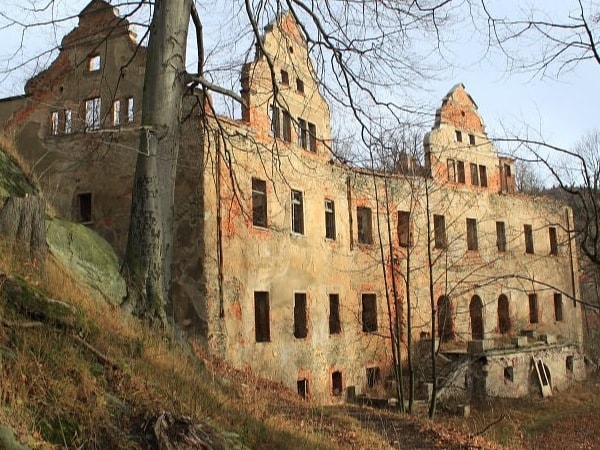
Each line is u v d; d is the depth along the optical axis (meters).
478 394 24.89
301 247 21.55
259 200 20.11
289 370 20.09
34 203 8.50
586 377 32.44
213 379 9.61
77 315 6.58
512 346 26.94
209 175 17.69
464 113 31.91
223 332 17.34
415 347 26.45
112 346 6.94
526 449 17.33
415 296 27.08
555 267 35.47
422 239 27.81
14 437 4.24
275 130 15.09
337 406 17.33
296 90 22.27
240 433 6.73
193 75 11.63
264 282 19.48
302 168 22.14
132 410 5.61
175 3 11.35
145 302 10.12
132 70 19.53
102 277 12.84
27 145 20.59
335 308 23.52
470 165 31.84
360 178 25.41
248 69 18.80
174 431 5.36
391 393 23.34
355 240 24.73
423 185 27.41
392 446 11.55
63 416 4.91
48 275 8.09
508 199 33.28
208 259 17.30
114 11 20.06
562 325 35.16
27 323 5.82
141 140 10.79
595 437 20.47
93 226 19.08
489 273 31.12
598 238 8.01
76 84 20.44
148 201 10.56
